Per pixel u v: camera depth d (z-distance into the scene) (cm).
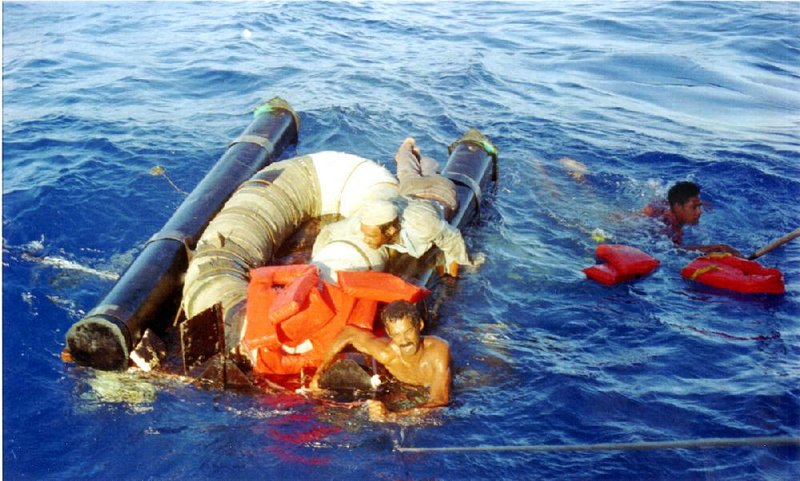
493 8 1759
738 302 700
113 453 518
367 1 1762
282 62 1306
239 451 518
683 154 1009
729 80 1297
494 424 540
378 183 786
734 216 868
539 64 1371
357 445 523
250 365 597
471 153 895
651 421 540
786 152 1019
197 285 649
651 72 1334
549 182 936
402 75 1270
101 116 1051
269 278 607
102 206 829
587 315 677
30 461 509
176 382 590
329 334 591
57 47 1342
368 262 665
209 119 1060
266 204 750
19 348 618
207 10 1612
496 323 666
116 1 1666
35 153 934
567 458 509
